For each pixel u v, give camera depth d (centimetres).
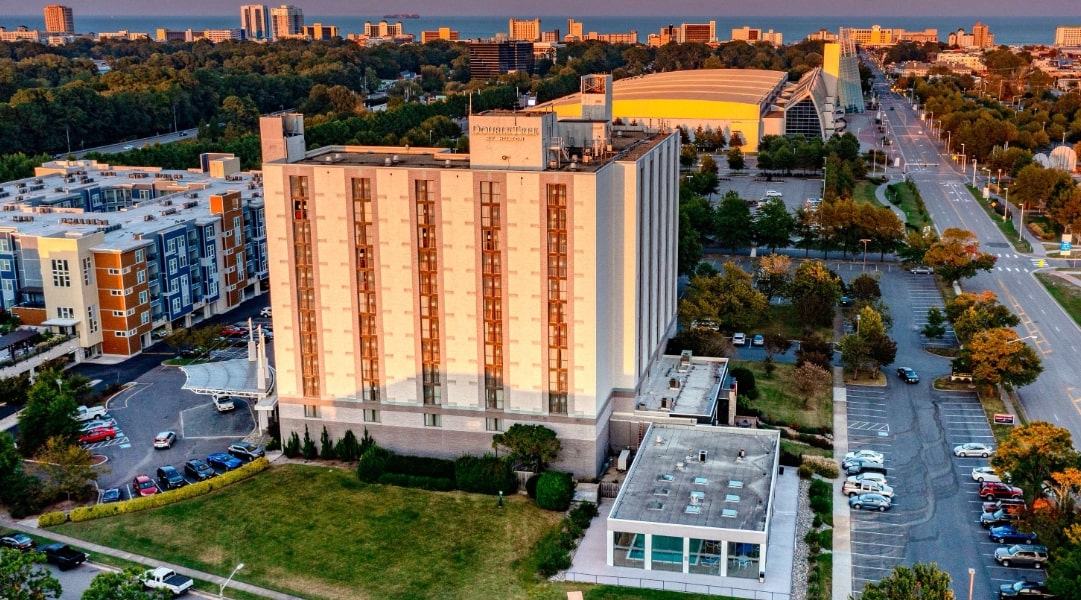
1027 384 19312
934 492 15800
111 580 11600
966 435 17838
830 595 12950
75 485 15600
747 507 13925
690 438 16250
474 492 15750
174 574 13262
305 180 16088
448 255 15800
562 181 15075
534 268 15500
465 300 15900
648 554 13600
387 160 16612
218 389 18300
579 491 15550
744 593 12962
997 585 13250
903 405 19225
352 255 16150
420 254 15925
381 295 16200
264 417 18062
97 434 18000
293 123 16925
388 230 15938
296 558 13950
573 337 15575
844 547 14175
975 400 19425
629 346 16612
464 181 15462
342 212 16050
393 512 15150
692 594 12962
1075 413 18675
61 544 14100
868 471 16425
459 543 14275
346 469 16612
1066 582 12138
